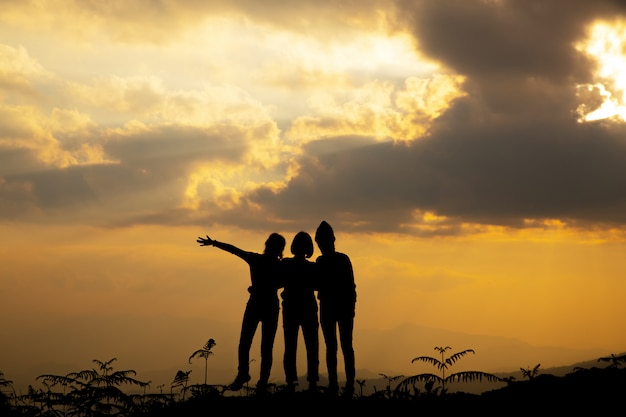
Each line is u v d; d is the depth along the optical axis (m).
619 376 10.04
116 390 10.27
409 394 10.02
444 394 9.99
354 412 9.64
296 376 10.82
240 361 11.11
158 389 11.05
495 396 9.91
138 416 10.19
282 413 9.84
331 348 10.64
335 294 10.69
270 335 11.00
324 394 10.62
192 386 10.89
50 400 10.14
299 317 10.90
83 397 10.18
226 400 10.59
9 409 10.23
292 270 11.02
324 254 10.98
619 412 8.84
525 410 9.15
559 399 9.41
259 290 11.12
